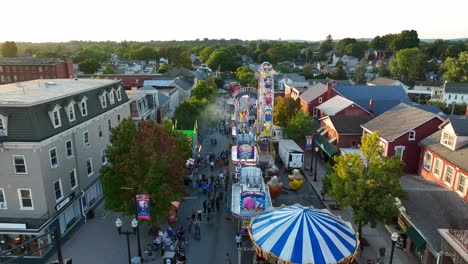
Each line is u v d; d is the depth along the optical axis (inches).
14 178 1052.5
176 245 1126.4
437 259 858.8
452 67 4473.4
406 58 5526.6
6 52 7278.5
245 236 1179.9
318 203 1482.5
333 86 2765.7
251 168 1398.9
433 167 1343.5
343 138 1818.4
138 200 976.3
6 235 1069.1
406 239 1099.3
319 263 800.9
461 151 1197.1
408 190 1159.6
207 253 1102.4
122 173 1120.2
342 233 881.5
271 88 2014.0
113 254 1093.8
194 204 1435.8
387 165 1063.6
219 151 2182.6
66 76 3607.3
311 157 1957.4
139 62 6993.1
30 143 1011.3
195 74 4557.1
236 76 6058.1
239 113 2417.6
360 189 1015.6
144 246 1139.3
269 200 1301.7
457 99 3656.5
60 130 1141.1
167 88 3021.7
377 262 1008.2
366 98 2615.7
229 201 1454.2
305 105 2723.9
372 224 1047.6
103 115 1457.9
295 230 863.7
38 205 1074.1
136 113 1909.4
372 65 7381.9
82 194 1285.7
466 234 796.0
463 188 1135.0
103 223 1299.2
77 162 1272.1
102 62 7209.6
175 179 1158.3
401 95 2687.0
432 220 975.0
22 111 1023.0
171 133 1592.0
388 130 1566.2
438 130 1459.2
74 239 1183.6
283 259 815.7
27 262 1058.1
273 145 2079.2
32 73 3902.6
